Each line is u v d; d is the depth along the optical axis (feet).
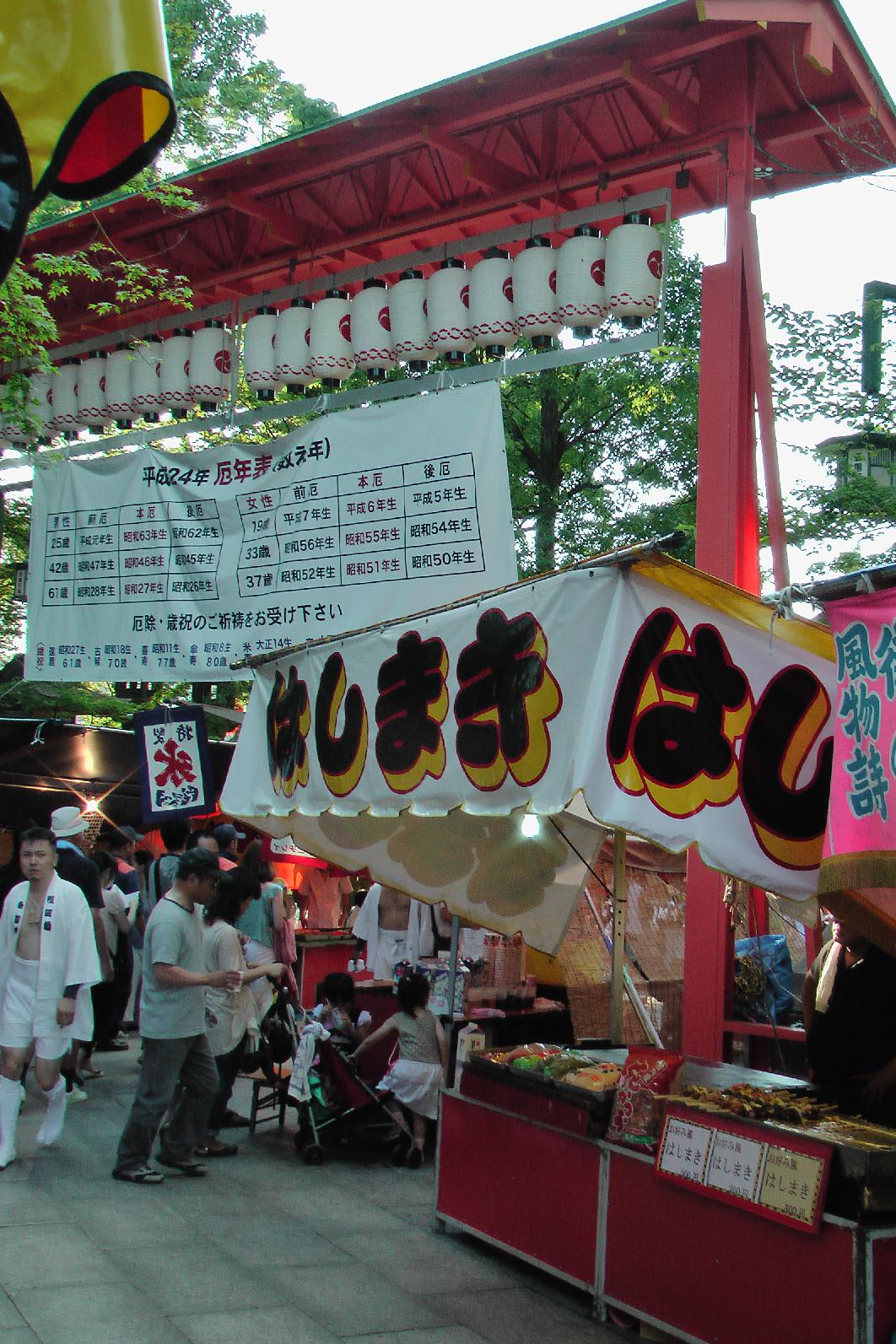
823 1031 17.29
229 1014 24.56
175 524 32.19
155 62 7.28
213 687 56.70
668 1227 15.58
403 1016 24.57
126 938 34.14
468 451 27.22
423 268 33.04
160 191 31.45
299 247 32.78
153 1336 15.02
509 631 15.75
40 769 37.78
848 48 25.30
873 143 28.27
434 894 24.52
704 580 14.44
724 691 14.74
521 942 26.53
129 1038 36.81
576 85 25.82
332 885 42.55
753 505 24.75
